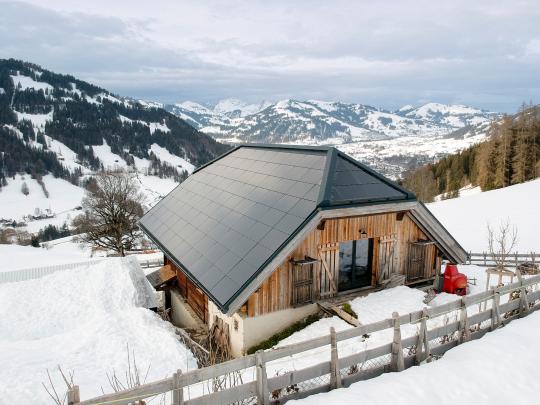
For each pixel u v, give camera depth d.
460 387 7.75
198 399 6.61
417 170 117.31
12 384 9.47
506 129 76.62
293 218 12.15
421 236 15.27
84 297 18.09
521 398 7.45
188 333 14.66
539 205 50.84
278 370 9.45
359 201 12.74
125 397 6.07
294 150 16.36
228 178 18.45
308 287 12.83
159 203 21.94
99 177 49.09
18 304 17.23
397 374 8.23
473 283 18.48
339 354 10.20
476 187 91.00
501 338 9.70
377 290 14.23
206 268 12.81
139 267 20.98
